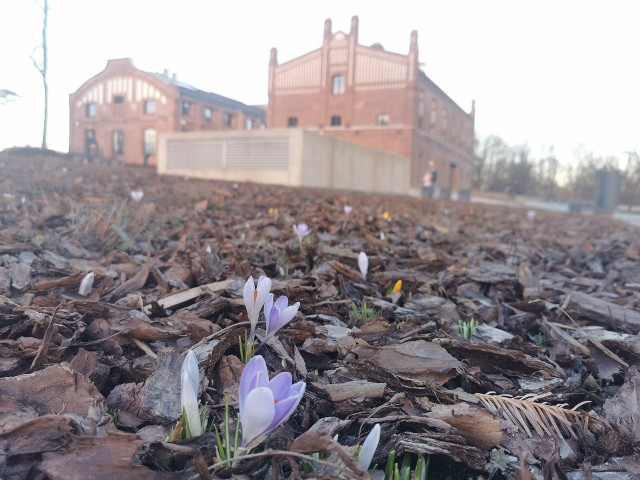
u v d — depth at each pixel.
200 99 45.25
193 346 1.63
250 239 4.32
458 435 1.31
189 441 1.10
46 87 27.55
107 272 2.63
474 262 4.10
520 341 2.18
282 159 17.19
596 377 1.90
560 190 81.44
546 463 1.19
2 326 1.79
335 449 0.99
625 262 4.75
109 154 51.62
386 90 43.81
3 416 1.16
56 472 0.97
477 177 87.25
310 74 46.50
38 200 5.21
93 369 1.48
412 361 1.75
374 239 4.77
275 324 1.54
